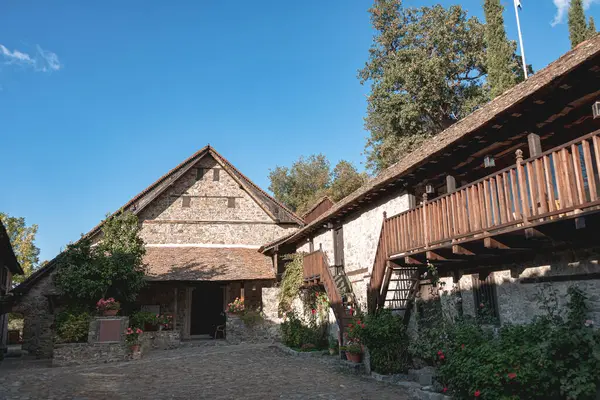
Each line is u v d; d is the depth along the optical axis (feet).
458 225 30.22
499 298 33.12
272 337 72.33
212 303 82.53
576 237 24.95
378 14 111.04
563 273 28.04
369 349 40.14
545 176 24.71
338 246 62.75
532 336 25.67
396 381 36.91
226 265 77.25
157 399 32.12
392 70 98.22
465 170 37.35
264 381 38.34
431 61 92.68
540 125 28.76
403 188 44.65
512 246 27.89
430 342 32.71
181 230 85.20
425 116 101.04
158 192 82.69
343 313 49.52
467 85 98.07
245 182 90.22
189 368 45.96
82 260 59.31
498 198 27.48
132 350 55.47
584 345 22.90
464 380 25.18
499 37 79.05
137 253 63.31
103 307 56.24
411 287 43.78
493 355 24.21
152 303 75.66
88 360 53.31
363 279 53.31
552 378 22.57
